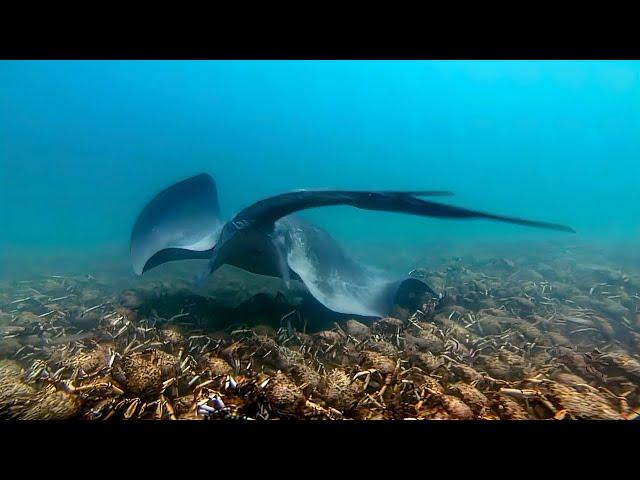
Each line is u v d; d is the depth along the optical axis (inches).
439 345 80.5
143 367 54.3
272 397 47.7
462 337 89.0
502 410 51.3
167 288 130.5
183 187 114.5
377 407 51.9
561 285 148.2
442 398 52.0
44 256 243.4
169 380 55.7
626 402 59.6
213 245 102.1
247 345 73.2
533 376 67.1
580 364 70.4
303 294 120.9
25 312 107.5
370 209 72.6
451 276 172.7
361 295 102.0
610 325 104.8
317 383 57.4
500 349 80.8
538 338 89.1
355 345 77.5
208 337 79.7
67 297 129.3
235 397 48.8
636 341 92.2
